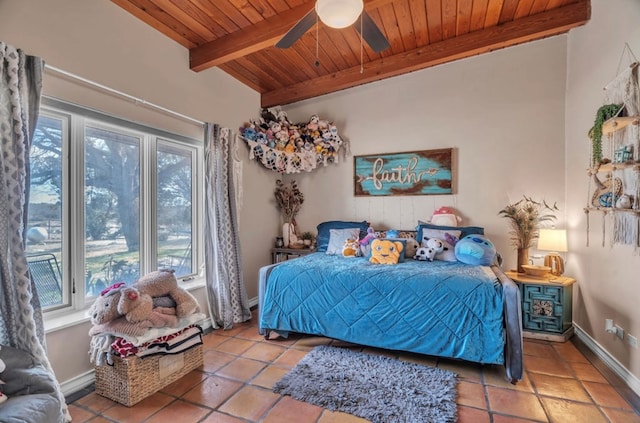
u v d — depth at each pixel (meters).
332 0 1.61
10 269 1.63
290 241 4.09
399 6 2.66
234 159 3.48
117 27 2.29
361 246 3.41
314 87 3.76
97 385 1.99
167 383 2.09
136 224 2.61
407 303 2.36
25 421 1.24
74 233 2.15
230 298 3.18
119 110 2.32
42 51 1.86
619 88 2.17
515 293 2.12
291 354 2.54
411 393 1.96
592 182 2.62
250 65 3.36
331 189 4.18
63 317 2.06
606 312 2.38
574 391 2.00
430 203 3.72
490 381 2.13
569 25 2.74
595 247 2.56
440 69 3.66
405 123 3.82
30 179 1.78
